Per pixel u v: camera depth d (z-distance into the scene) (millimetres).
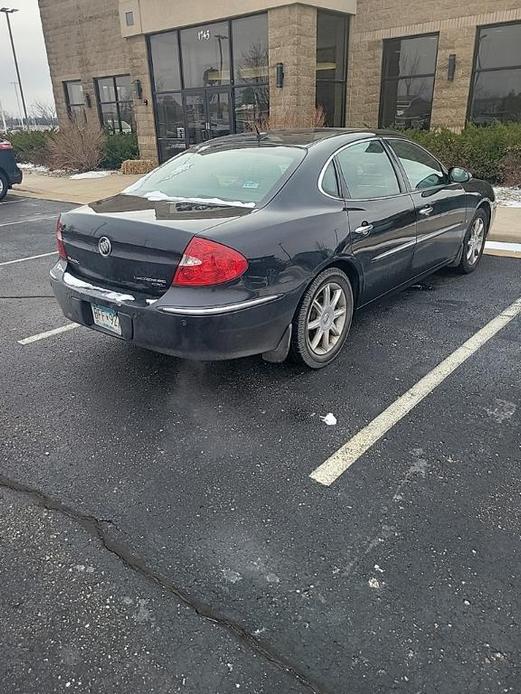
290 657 1866
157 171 4230
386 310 4879
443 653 1865
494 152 10352
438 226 4828
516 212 8391
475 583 2125
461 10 11617
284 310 3299
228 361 3979
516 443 2969
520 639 1908
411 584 2125
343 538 2355
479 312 4797
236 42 13336
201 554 2295
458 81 12109
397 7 12445
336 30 13133
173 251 2984
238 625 1983
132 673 1826
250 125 13289
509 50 11422
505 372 3730
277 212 3346
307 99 12617
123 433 3152
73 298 3516
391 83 13273
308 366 3748
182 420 3266
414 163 4703
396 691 1751
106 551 2322
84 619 2020
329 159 3775
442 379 3654
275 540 2355
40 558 2295
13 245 8039
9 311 5195
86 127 16875
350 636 1931
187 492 2660
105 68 19062
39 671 1840
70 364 4023
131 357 4105
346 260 3711
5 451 3010
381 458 2873
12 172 12648
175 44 14633
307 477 2746
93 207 3662
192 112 15039
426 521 2438
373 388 3566
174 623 1996
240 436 3094
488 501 2551
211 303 2982
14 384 3744
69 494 2668
